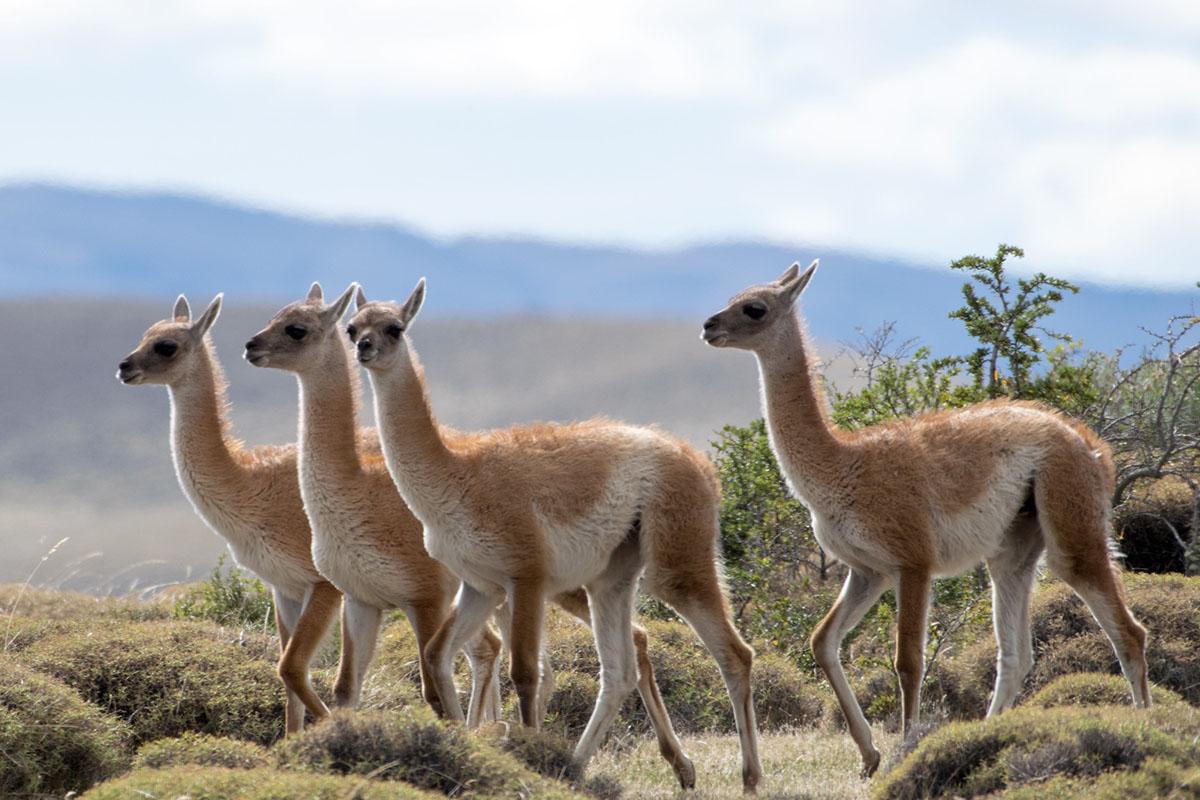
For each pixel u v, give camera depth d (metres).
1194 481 52.88
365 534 32.59
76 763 30.00
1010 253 51.66
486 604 33.00
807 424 33.94
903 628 32.81
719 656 32.44
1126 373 58.69
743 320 33.81
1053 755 25.19
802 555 55.56
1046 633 41.84
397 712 27.48
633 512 33.12
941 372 53.50
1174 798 23.30
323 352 32.66
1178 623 40.94
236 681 35.03
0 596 53.56
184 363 34.47
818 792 30.59
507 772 25.58
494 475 31.83
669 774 34.75
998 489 33.84
